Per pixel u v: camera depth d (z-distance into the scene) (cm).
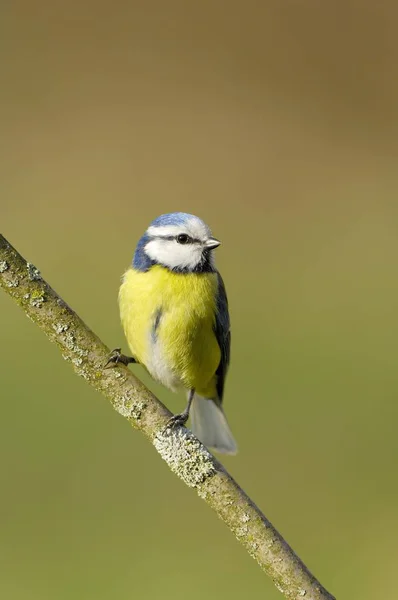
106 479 955
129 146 1831
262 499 953
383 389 1147
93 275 1450
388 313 1370
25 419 1045
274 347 1254
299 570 413
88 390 1105
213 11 2131
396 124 1992
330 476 974
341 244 1603
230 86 2019
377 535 903
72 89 1927
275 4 2166
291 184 1816
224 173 1812
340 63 2108
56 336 472
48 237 1566
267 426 1069
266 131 1942
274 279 1474
